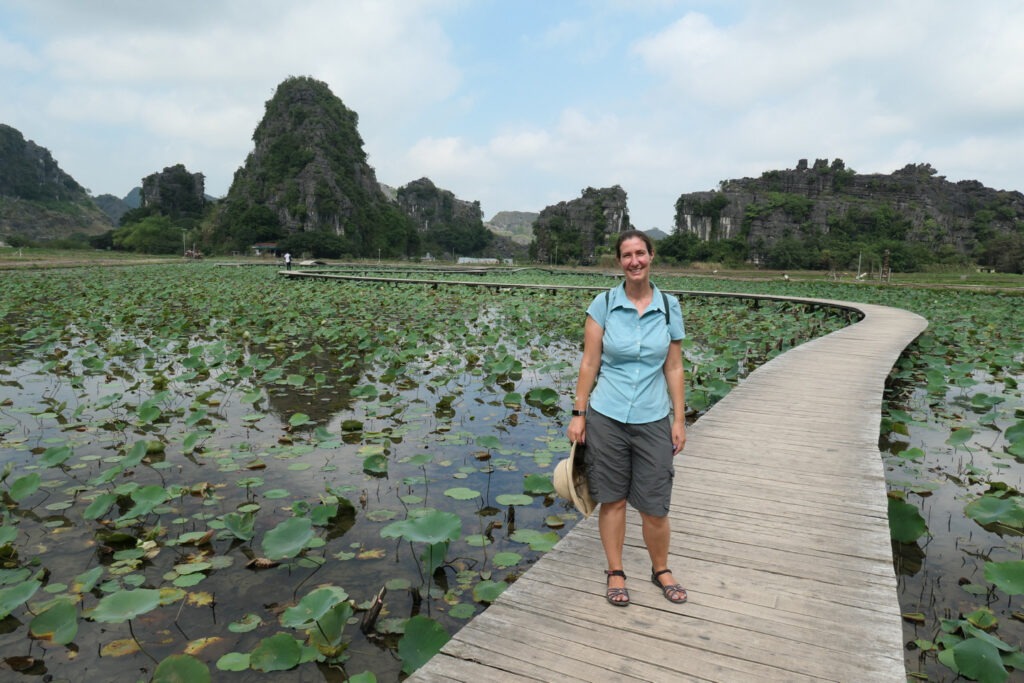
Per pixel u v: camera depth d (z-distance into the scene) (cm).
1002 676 247
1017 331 1463
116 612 267
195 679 239
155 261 6219
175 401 712
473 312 1681
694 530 336
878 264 11456
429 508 435
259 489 464
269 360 870
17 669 268
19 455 527
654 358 255
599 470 258
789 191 14050
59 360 928
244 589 331
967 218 14262
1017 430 546
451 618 306
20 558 359
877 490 392
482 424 645
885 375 777
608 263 12538
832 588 277
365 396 745
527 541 370
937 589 344
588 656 230
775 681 216
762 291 3347
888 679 217
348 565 356
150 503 397
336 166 13125
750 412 593
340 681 263
